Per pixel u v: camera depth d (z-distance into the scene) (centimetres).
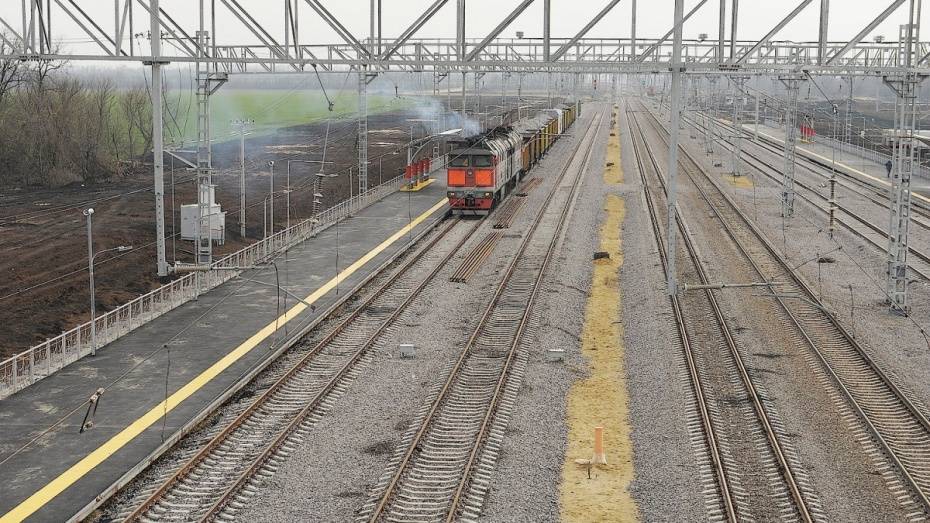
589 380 2586
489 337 2903
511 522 1677
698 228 5112
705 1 3266
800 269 4019
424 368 2602
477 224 5106
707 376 2522
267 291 3469
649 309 3272
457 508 1711
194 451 1975
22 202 6081
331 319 3130
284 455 1967
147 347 2752
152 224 5269
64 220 5350
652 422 2202
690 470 1900
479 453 1962
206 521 1653
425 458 1953
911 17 3125
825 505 1753
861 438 2098
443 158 7944
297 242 4447
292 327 2962
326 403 2295
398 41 3431
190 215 4669
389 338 2888
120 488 1811
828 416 2236
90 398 2261
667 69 3334
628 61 3356
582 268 4075
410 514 1694
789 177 5438
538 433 2127
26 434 2069
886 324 3108
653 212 5588
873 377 2539
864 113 14238
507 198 6119
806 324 3077
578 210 5678
